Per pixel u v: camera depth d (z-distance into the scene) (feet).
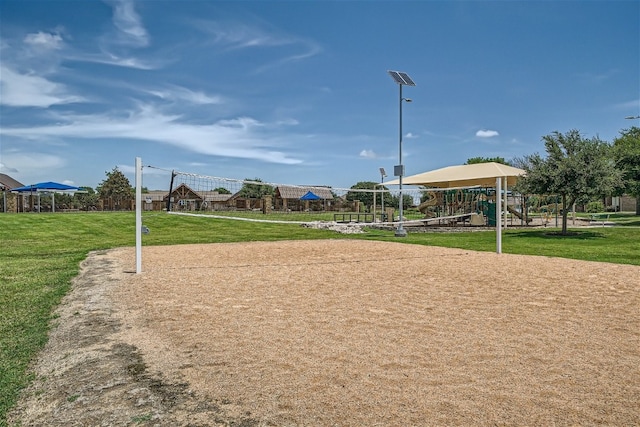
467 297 20.74
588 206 158.81
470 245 47.21
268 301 20.06
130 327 16.24
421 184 84.28
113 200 139.95
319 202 154.20
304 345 13.96
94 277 26.68
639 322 16.49
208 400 10.33
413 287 23.16
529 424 9.09
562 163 55.57
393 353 13.19
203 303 19.72
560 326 15.97
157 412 9.86
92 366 12.59
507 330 15.48
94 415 9.87
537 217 101.19
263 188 161.48
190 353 13.39
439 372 11.72
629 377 11.40
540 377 11.39
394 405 9.90
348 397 10.31
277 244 48.70
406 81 61.31
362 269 29.32
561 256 37.14
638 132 124.06
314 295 21.30
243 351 13.47
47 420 9.80
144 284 24.25
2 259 35.68
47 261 34.12
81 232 63.67
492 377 11.39
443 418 9.32
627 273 26.96
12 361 13.24
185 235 61.36
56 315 18.16
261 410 9.79
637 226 72.49
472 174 77.00
